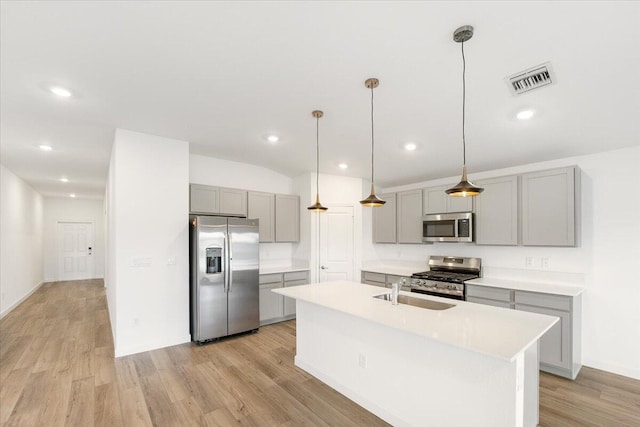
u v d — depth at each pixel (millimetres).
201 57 1930
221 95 2449
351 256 5398
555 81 2102
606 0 1400
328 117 2850
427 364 2074
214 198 4262
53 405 2424
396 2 1452
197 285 3697
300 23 1609
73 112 2787
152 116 2898
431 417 2045
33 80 2211
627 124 2707
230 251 3934
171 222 3623
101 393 2604
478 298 3662
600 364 3223
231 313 3951
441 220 4406
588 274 3369
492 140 3242
